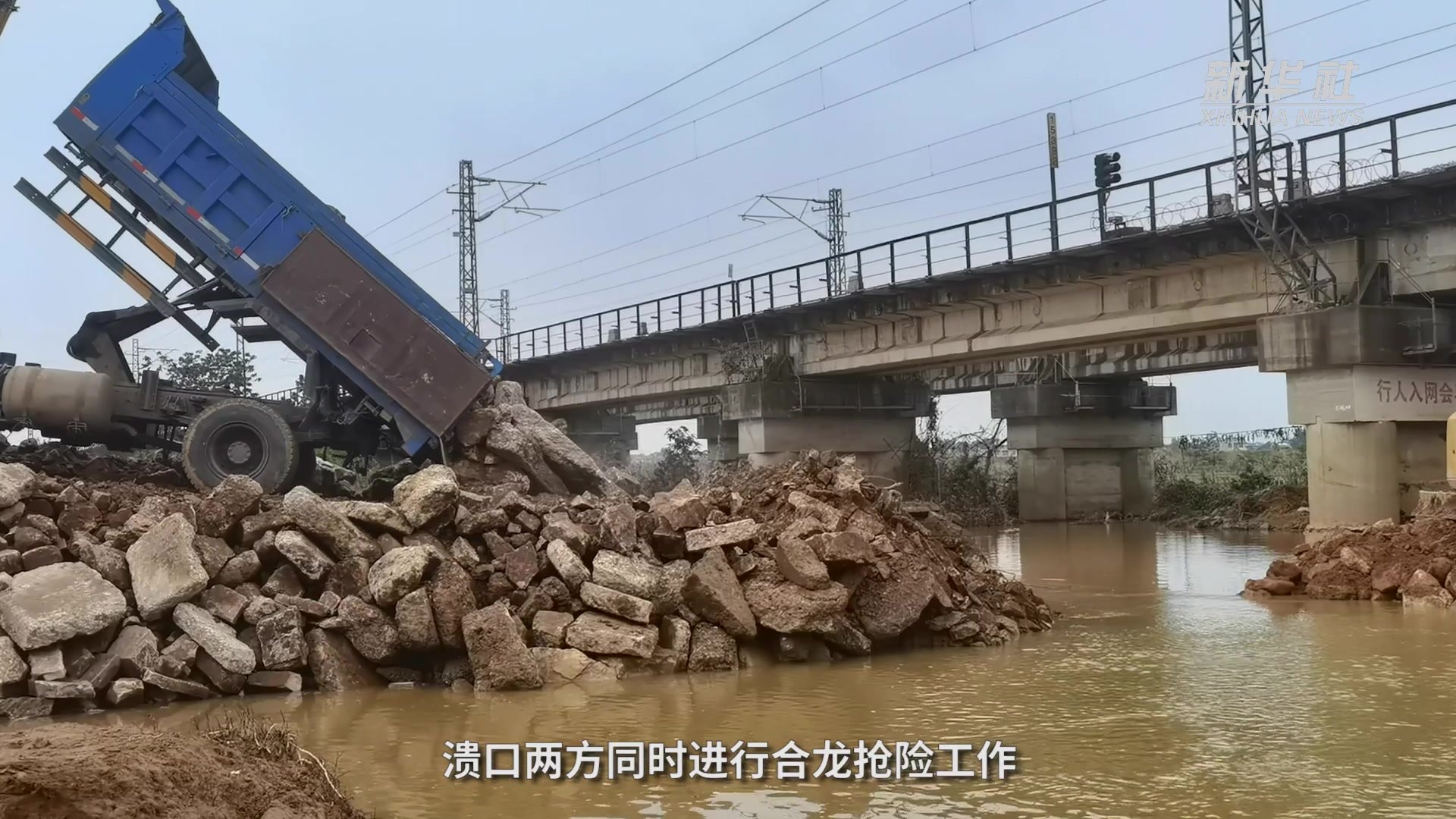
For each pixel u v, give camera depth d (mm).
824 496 13531
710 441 67062
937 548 14367
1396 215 23266
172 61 16797
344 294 16656
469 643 10766
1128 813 6457
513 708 9719
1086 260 30000
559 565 11648
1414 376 23312
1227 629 13633
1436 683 9977
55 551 10727
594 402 53062
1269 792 6809
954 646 12781
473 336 17594
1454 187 22250
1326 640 12539
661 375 48562
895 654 12406
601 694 10297
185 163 16766
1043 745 8055
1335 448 23469
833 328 39844
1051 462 42781
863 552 12242
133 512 11961
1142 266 28609
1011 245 31625
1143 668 11070
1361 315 22828
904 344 37219
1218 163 26312
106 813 4672
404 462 17328
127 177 16734
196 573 10555
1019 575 21469
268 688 10469
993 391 44375
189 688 10086
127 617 10367
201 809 5062
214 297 17344
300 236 16906
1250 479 38125
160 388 17391
